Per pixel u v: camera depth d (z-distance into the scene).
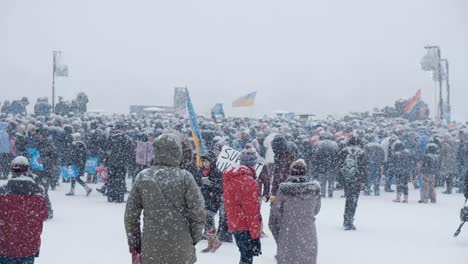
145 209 5.72
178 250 5.67
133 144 17.86
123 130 16.97
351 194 13.34
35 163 13.68
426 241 12.23
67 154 17.95
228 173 8.55
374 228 13.70
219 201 10.95
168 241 5.64
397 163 18.23
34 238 6.85
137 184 5.79
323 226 13.90
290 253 7.61
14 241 6.74
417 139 21.55
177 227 5.68
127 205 5.82
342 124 27.06
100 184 21.16
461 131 21.36
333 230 13.38
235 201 8.46
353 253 11.00
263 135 19.95
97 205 16.22
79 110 38.16
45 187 13.91
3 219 6.73
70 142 17.98
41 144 13.98
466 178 12.41
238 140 18.88
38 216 6.88
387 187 21.28
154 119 30.39
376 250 11.29
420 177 18.73
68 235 12.01
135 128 22.06
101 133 20.69
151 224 5.68
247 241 8.48
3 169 21.31
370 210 16.56
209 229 10.85
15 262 6.77
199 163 11.25
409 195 20.33
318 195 7.79
